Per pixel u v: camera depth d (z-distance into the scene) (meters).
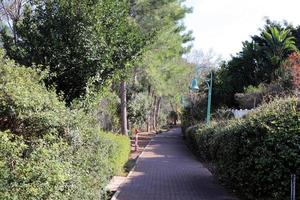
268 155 8.10
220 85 31.14
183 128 39.38
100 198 8.19
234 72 31.39
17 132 5.82
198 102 34.47
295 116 8.12
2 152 4.47
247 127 9.46
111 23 10.48
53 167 4.71
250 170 9.07
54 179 4.64
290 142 7.77
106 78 10.73
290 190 7.55
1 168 4.17
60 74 9.88
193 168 18.23
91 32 9.96
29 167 4.43
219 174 13.04
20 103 5.80
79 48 9.92
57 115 6.12
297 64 23.00
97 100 10.71
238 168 10.02
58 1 10.05
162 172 16.73
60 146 5.61
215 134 14.92
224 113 24.48
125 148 17.06
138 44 11.04
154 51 25.05
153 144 34.22
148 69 27.09
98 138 8.10
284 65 24.50
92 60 10.03
